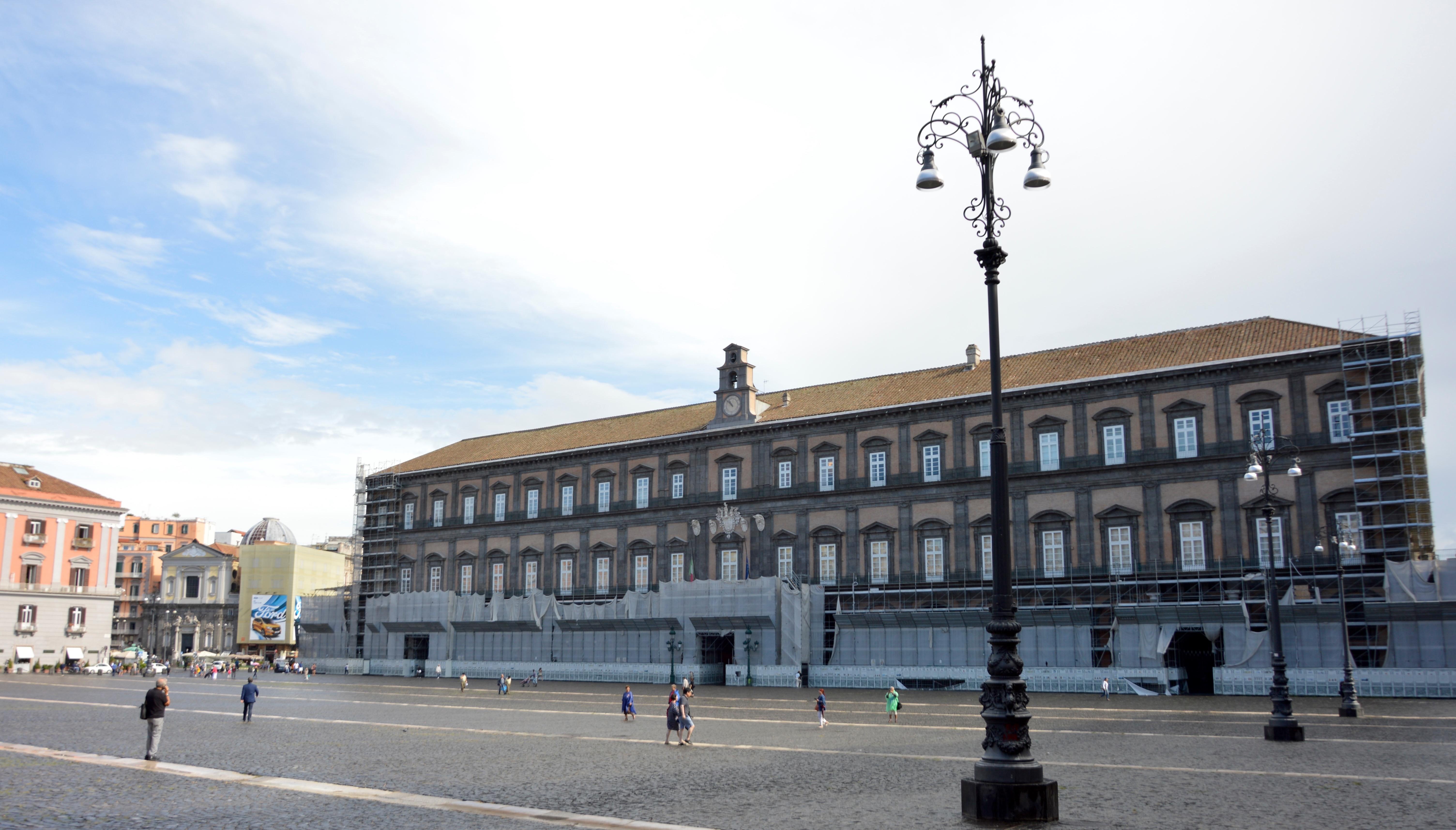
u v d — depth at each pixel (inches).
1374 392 2842.0
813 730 1857.8
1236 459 2994.6
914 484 3521.2
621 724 2022.6
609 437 4451.3
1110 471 3176.7
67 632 5137.8
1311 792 1032.8
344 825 850.8
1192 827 832.9
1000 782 853.2
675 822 874.8
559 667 4143.7
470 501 4783.5
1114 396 3211.1
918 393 3639.3
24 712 2162.9
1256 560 2925.7
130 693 2994.6
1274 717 1589.6
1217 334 3260.3
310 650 5255.9
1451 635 2632.9
